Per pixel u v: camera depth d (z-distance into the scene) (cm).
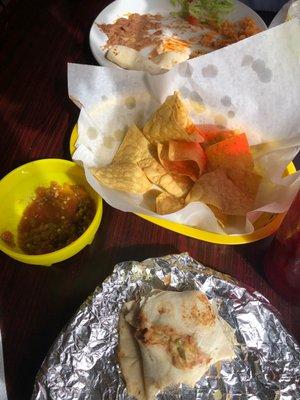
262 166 36
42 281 33
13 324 31
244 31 52
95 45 49
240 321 29
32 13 53
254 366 28
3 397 27
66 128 42
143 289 31
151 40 54
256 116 36
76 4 54
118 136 39
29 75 47
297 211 28
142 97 38
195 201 32
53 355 28
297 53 31
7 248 30
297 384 27
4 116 43
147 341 27
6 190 34
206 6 54
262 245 34
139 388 27
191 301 29
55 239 34
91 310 29
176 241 34
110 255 34
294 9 41
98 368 28
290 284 30
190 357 27
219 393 27
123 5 55
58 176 36
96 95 37
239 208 33
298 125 34
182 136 36
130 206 33
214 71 35
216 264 33
